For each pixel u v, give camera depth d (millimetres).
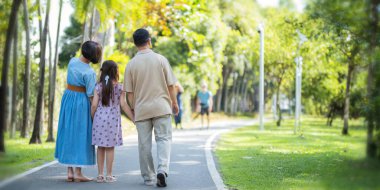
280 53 30422
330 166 9781
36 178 9742
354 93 7125
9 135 6074
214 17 40500
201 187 9219
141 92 9172
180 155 14453
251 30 45719
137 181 9711
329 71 31938
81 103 9430
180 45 39969
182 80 37812
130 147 16219
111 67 9547
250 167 11984
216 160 13523
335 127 34125
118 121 9539
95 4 17531
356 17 6934
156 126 9227
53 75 18219
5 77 6223
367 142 5840
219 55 42625
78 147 9320
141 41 9320
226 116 56625
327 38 13984
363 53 7156
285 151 15945
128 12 18672
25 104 17219
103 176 9602
